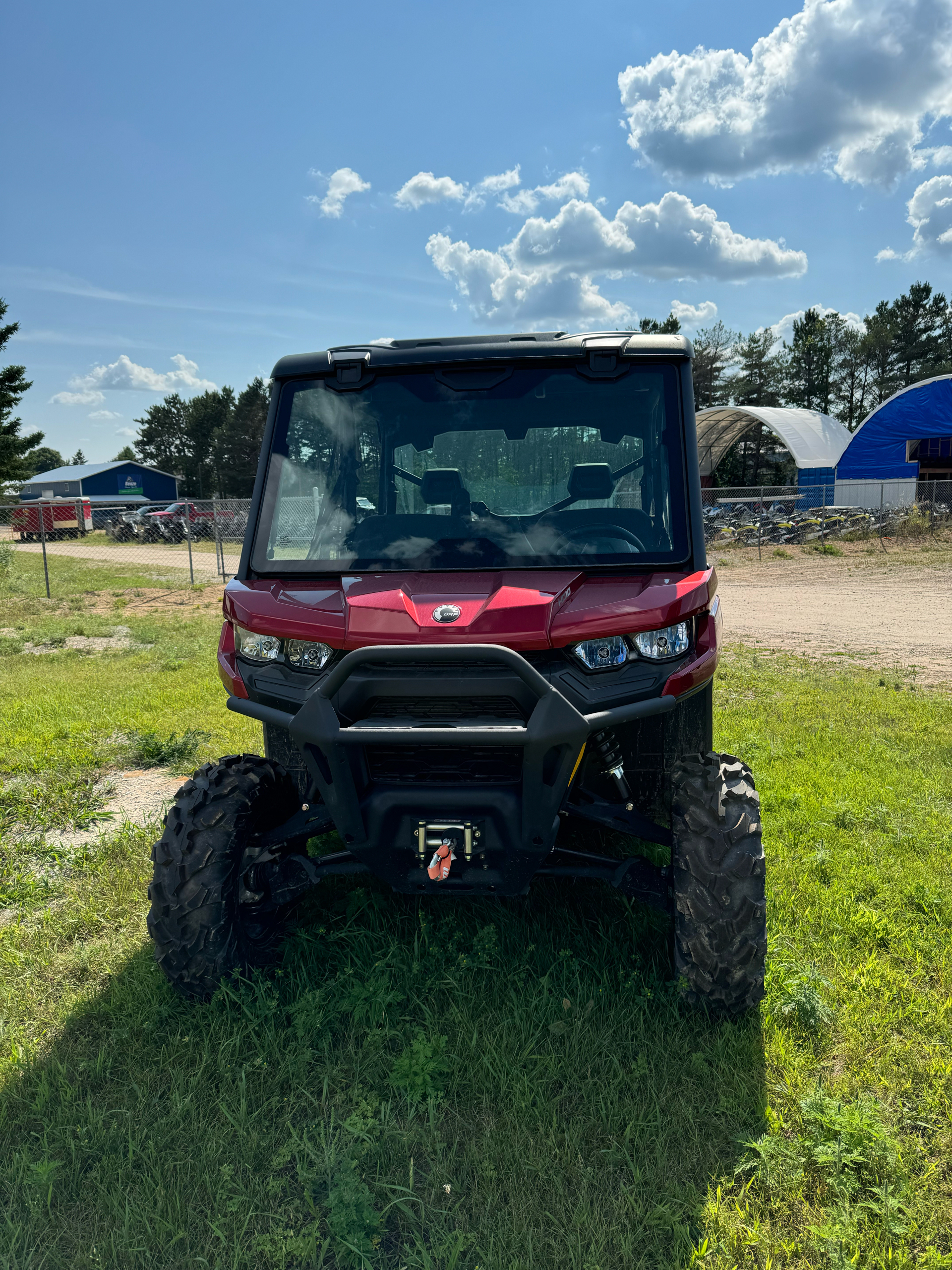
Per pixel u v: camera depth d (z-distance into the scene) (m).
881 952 3.64
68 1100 2.70
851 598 16.69
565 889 3.96
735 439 54.84
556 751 2.70
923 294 86.50
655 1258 2.16
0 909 4.25
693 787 3.04
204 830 3.13
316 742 2.74
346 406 3.45
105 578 23.61
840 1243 2.17
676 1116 2.61
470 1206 2.30
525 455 3.31
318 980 3.32
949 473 37.00
